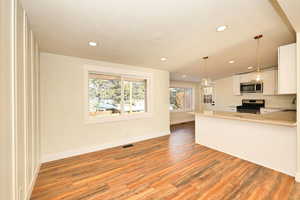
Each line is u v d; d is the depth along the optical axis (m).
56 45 2.42
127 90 3.92
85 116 3.14
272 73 4.41
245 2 1.54
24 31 1.49
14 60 1.16
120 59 3.28
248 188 1.86
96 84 3.40
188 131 5.13
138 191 1.82
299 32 1.86
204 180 2.04
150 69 4.26
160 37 2.28
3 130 1.00
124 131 3.74
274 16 1.81
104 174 2.23
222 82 6.09
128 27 1.94
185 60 3.59
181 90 6.73
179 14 1.70
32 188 1.84
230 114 3.09
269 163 2.38
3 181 1.00
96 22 1.79
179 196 1.72
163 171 2.30
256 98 5.12
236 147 2.85
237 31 2.19
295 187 1.86
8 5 1.08
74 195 1.75
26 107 1.54
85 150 3.12
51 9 1.51
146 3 1.48
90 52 2.78
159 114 4.50
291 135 2.14
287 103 4.47
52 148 2.76
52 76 2.77
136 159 2.77
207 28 2.07
